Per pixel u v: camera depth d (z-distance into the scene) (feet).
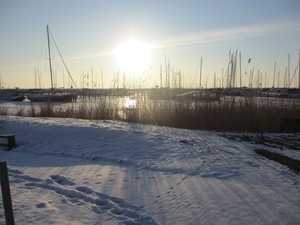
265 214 13.41
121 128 35.29
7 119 42.34
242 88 62.69
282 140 32.94
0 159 26.63
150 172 20.65
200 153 25.39
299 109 44.70
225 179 18.56
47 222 12.68
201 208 14.24
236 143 30.45
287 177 18.90
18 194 16.29
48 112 52.44
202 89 65.41
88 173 20.70
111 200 15.55
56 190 17.20
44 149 29.32
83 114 50.42
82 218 13.21
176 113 43.52
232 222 12.71
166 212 13.89
